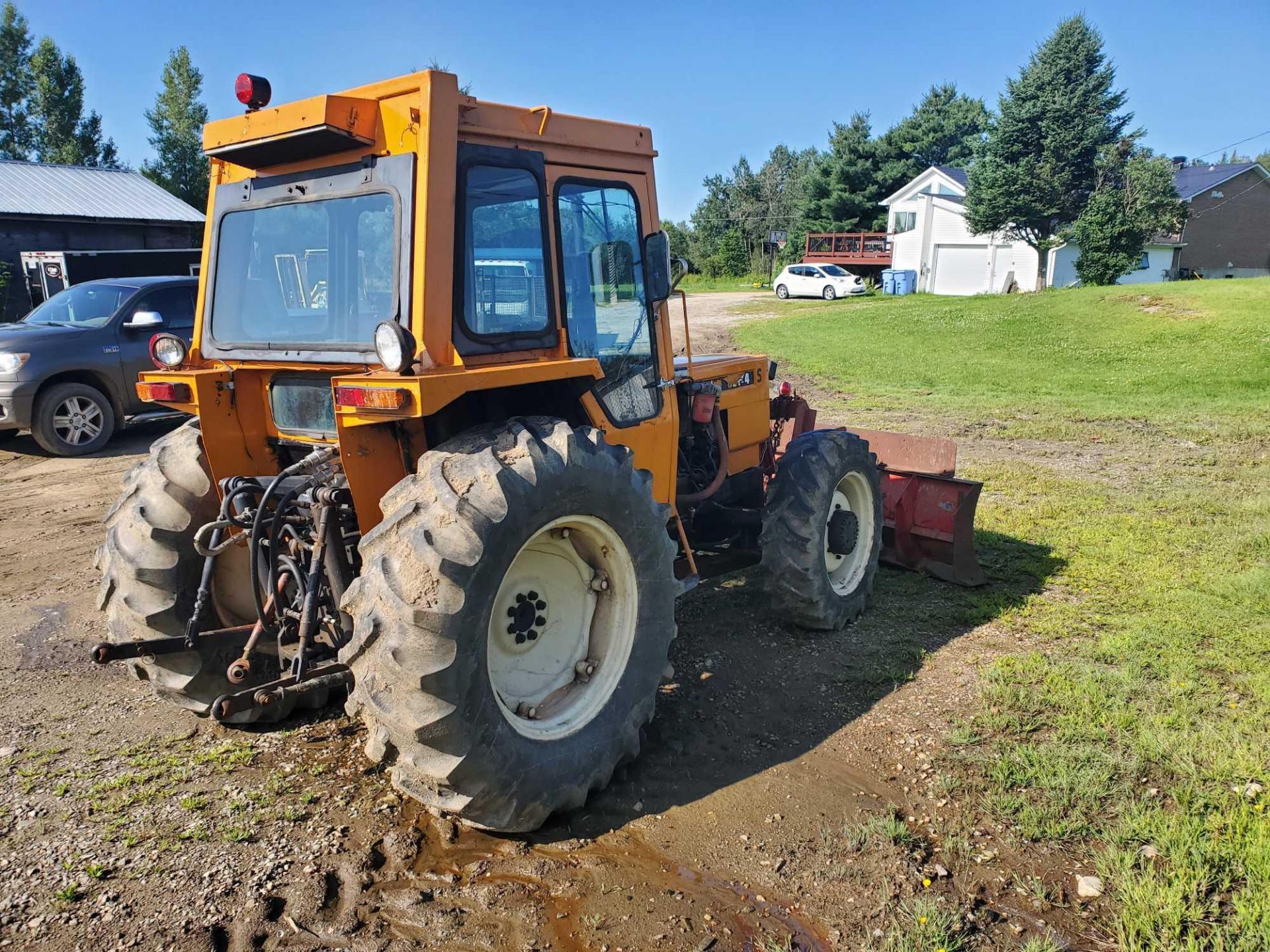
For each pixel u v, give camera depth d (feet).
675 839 10.05
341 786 10.99
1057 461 29.86
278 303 11.60
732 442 17.54
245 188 11.89
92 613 17.16
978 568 17.92
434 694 8.66
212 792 10.81
